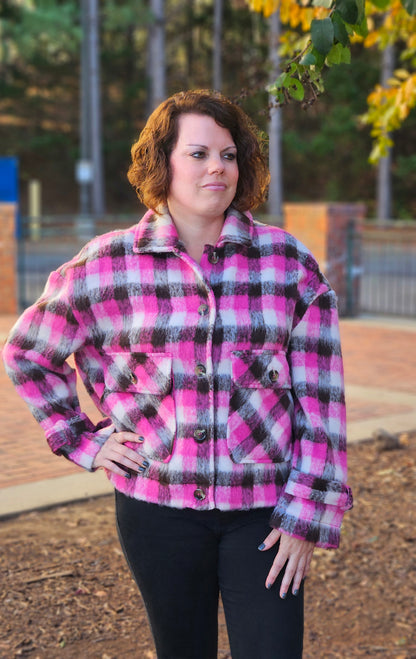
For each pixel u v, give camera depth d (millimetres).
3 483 4879
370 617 3504
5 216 11688
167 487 1930
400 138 39406
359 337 10461
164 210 1990
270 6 4309
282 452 1955
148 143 1971
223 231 1956
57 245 18750
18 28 31141
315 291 2008
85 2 27828
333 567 3926
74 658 3098
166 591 1979
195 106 1924
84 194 25938
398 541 4160
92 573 3750
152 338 1922
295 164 41094
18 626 3293
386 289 15984
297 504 1908
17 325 2035
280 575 1938
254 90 3004
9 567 3768
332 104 39250
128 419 1979
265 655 1902
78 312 2002
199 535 1947
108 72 41375
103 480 4988
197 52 42250
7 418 6371
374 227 31656
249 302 1940
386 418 6473
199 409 1911
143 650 3172
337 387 2004
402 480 4996
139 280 1949
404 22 4699
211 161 1903
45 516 4418
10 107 40938
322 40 2297
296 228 12281
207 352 1901
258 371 1921
